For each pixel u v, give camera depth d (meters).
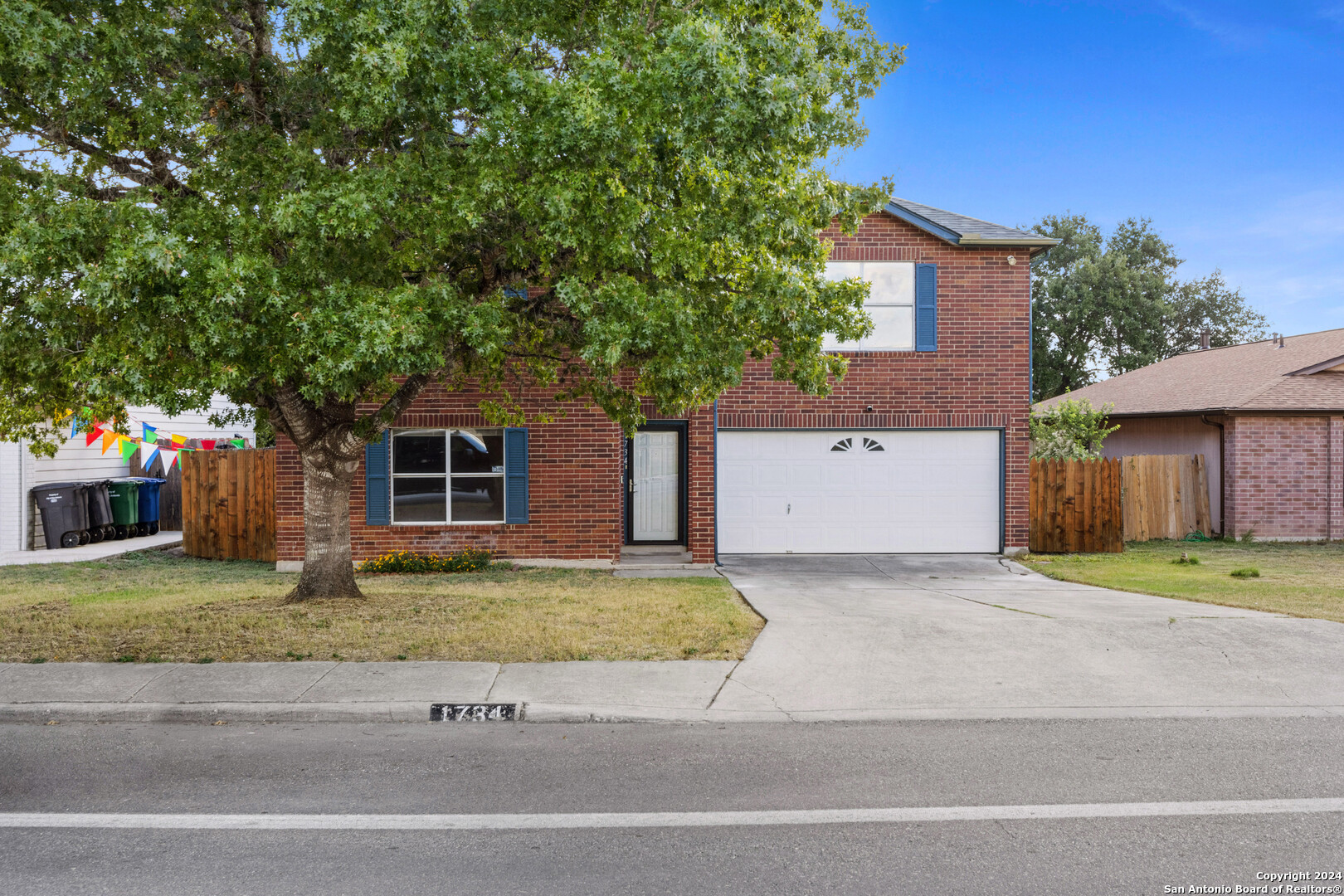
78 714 6.29
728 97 7.43
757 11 8.52
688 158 7.65
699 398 10.09
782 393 16.06
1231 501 19.06
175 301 6.84
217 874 3.97
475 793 4.93
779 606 10.35
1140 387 25.09
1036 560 15.65
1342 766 5.41
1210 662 7.66
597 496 14.86
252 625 8.56
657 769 5.32
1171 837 4.38
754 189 8.27
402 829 4.45
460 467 14.89
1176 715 6.44
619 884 3.87
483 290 9.27
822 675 7.24
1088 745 5.79
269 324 7.16
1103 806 4.77
